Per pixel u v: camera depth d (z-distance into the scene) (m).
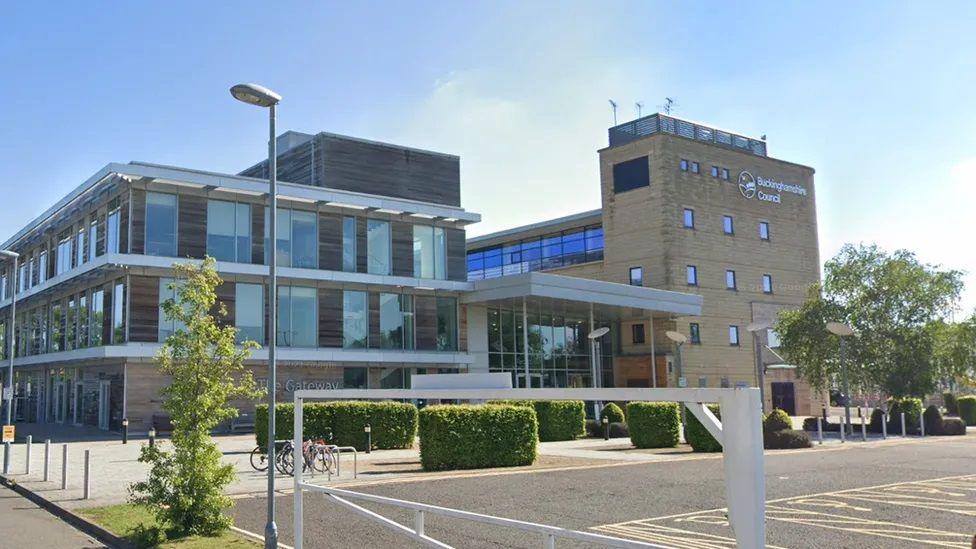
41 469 19.67
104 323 34.44
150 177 32.53
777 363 53.31
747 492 4.25
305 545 10.26
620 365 51.78
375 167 46.19
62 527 12.55
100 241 36.16
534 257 59.84
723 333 51.88
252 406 34.19
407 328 40.44
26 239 46.19
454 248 42.88
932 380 33.78
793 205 58.03
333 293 37.94
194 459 11.12
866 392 36.59
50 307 42.94
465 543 10.28
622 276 52.22
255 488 15.83
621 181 52.88
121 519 12.52
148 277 32.78
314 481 16.70
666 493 14.48
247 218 35.84
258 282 35.81
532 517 12.08
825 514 11.88
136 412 31.98
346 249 38.94
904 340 33.88
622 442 27.97
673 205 50.66
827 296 36.72
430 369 41.00
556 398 5.41
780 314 39.44
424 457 19.14
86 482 14.96
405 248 40.91
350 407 24.00
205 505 11.10
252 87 11.25
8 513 14.02
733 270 53.22
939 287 34.47
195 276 11.80
